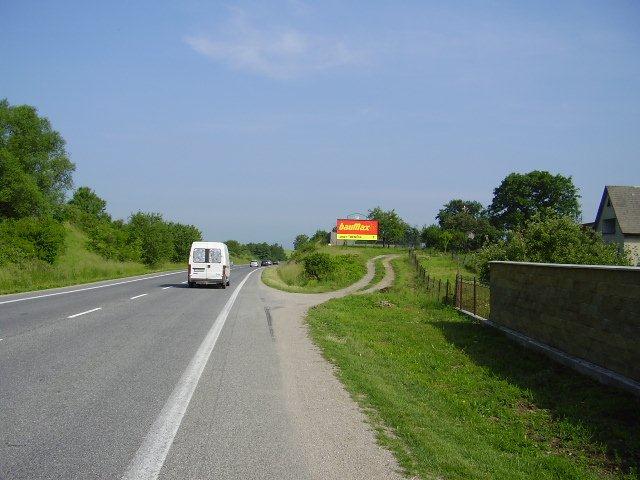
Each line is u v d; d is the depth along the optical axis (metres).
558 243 23.38
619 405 7.87
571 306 10.55
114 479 4.43
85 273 34.16
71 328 12.41
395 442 5.86
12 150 65.56
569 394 8.93
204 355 10.04
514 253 24.19
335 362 10.28
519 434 7.58
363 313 20.39
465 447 6.51
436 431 6.84
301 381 8.52
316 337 13.32
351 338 14.08
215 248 30.56
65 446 5.11
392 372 10.59
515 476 5.75
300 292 30.19
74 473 4.51
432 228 87.19
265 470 4.82
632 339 8.33
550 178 72.88
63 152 72.25
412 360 12.19
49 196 67.69
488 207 79.00
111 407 6.45
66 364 8.61
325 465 5.04
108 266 41.72
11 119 66.56
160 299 21.44
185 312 17.14
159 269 61.81
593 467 6.48
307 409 6.95
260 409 6.77
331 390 8.05
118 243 58.91
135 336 11.80
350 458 5.27
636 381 8.19
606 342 9.13
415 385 9.76
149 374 8.26
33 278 27.20
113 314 15.55
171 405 6.65
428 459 5.45
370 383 8.77
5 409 6.15
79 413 6.14
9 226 40.97
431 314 20.27
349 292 30.61
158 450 5.12
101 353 9.69
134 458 4.89
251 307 20.16
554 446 7.19
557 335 11.22
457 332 15.77
